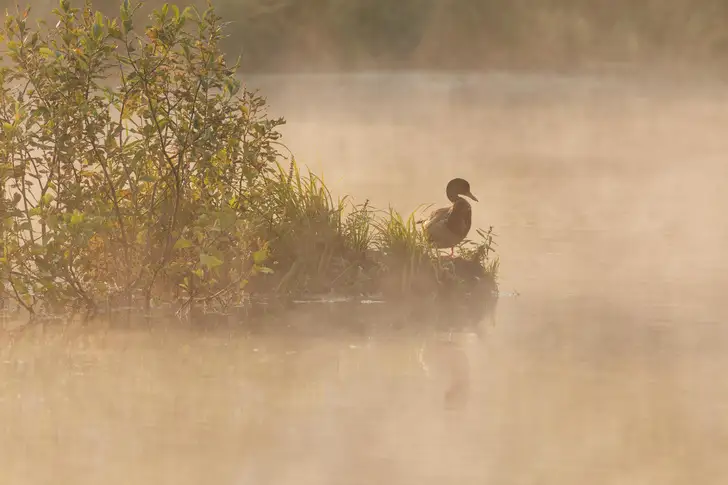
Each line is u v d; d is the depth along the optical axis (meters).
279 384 23.69
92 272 31.72
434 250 34.06
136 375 24.38
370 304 31.50
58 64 30.91
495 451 19.70
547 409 21.95
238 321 29.41
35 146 31.36
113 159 31.64
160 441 20.19
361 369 24.86
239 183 32.78
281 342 27.25
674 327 28.61
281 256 32.78
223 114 31.25
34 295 31.23
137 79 31.30
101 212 30.53
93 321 29.39
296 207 33.50
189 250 31.16
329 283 32.56
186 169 31.72
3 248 30.52
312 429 20.83
